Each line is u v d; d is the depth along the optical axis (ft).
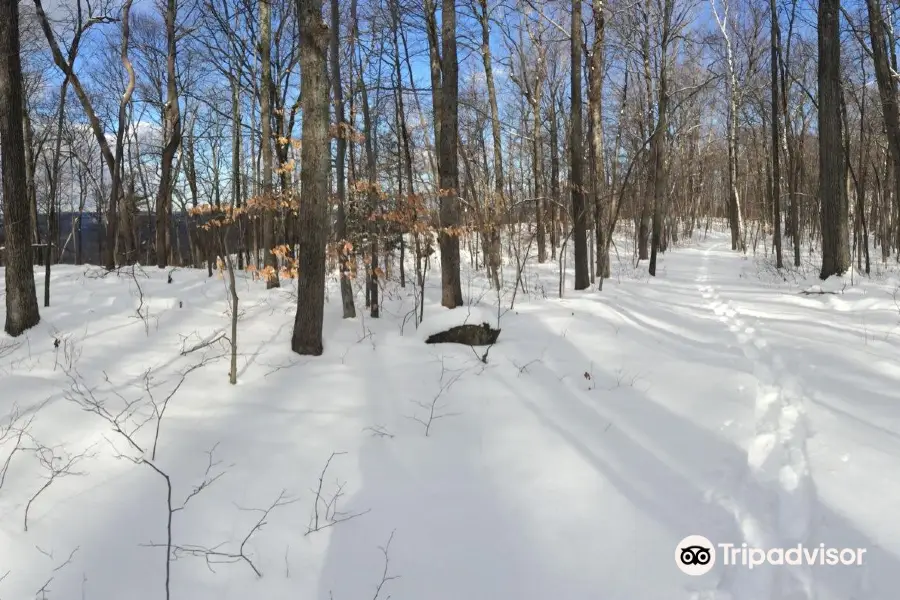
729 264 66.08
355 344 24.40
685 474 13.38
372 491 13.29
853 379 18.60
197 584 10.19
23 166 24.66
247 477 13.82
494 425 16.89
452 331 25.07
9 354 22.09
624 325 29.35
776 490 12.32
